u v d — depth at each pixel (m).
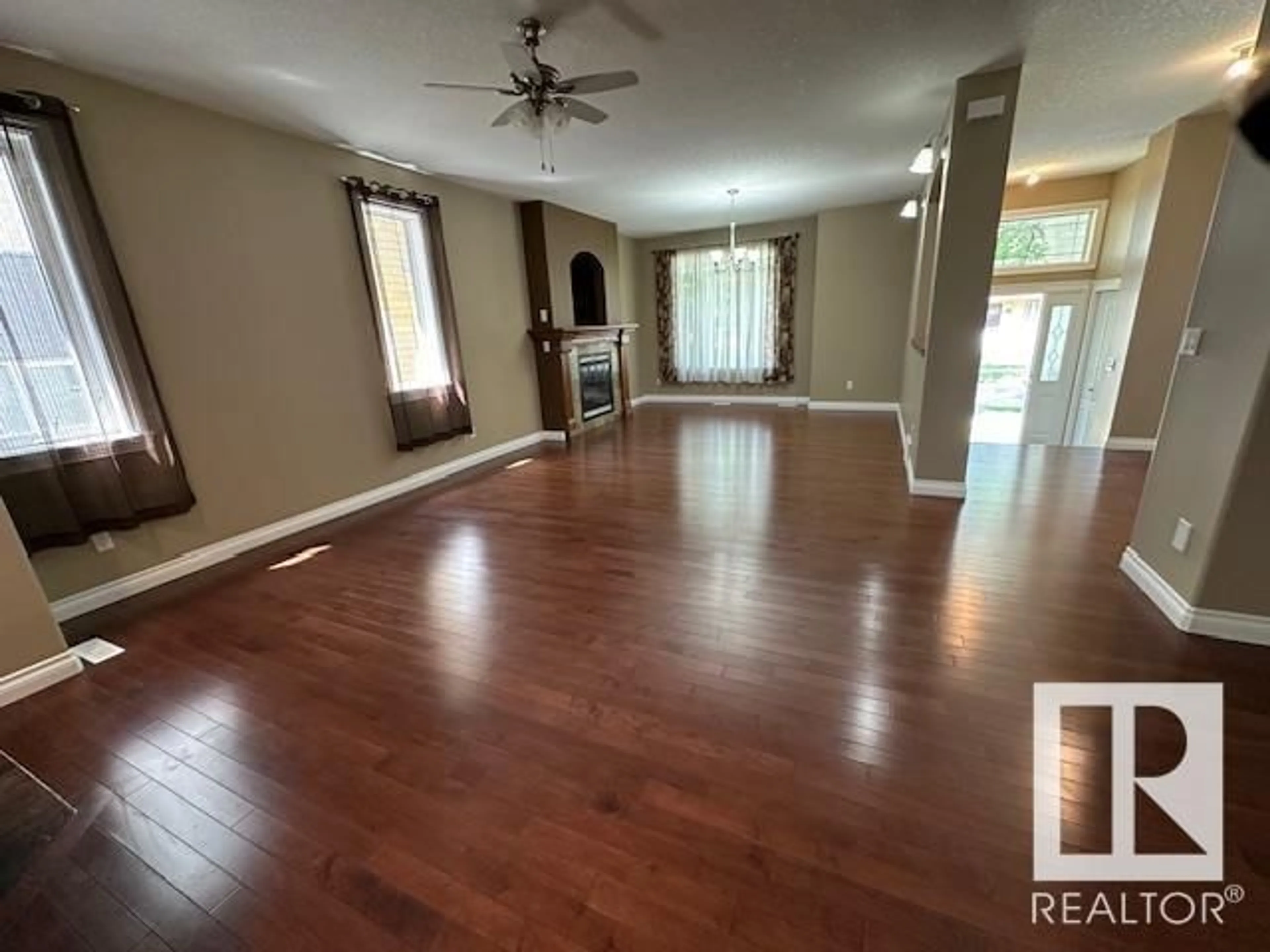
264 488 3.72
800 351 8.25
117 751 1.90
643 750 1.81
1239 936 1.22
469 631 2.56
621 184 5.45
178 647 2.52
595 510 4.16
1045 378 6.54
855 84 3.28
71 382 2.76
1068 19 2.63
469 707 2.05
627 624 2.56
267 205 3.63
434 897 1.36
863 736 1.83
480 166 4.63
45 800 1.08
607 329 7.12
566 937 1.26
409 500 4.57
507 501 4.46
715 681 2.13
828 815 1.54
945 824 1.50
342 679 2.25
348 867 1.45
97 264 2.78
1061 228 6.19
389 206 4.46
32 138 2.58
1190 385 2.39
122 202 2.94
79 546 2.84
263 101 3.21
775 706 1.98
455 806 1.63
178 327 3.21
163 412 3.11
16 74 2.56
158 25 2.40
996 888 1.33
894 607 2.61
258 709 2.09
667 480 4.85
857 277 7.38
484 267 5.61
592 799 1.63
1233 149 2.15
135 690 2.23
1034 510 3.77
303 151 3.84
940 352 3.82
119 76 2.84
